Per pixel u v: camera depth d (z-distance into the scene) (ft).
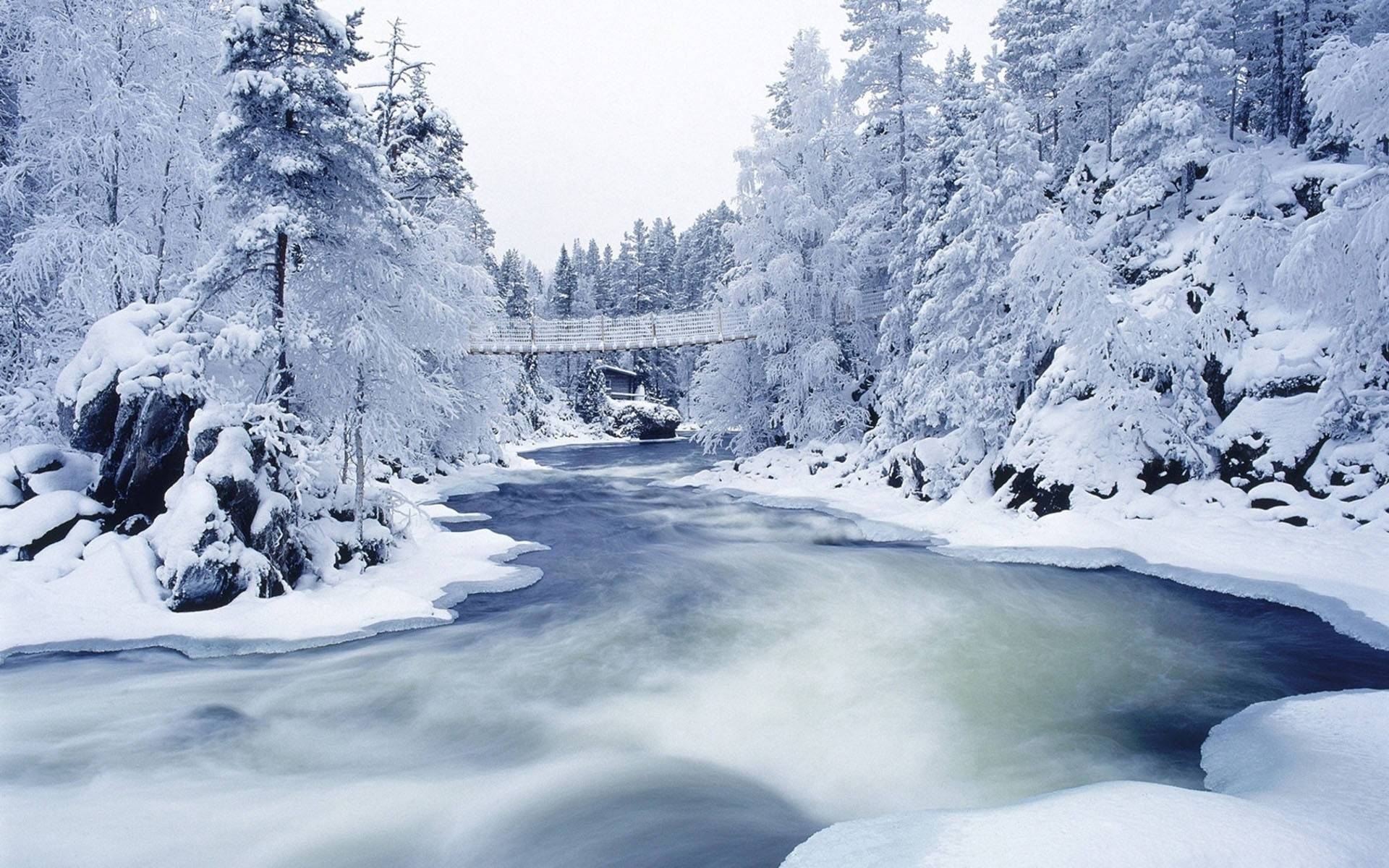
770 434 105.09
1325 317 50.52
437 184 87.97
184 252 64.85
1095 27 83.56
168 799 19.49
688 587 44.14
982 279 67.21
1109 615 36.50
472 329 94.73
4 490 39.68
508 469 118.93
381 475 78.69
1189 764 21.01
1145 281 70.38
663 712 26.17
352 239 44.55
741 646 33.30
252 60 40.22
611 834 17.67
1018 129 68.13
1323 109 44.98
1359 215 42.86
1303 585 36.37
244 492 37.14
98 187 59.36
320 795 20.04
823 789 20.94
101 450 41.37
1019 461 59.21
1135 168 76.74
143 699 25.75
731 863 15.67
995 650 32.27
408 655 31.42
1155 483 54.19
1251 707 24.29
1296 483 47.73
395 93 79.97
